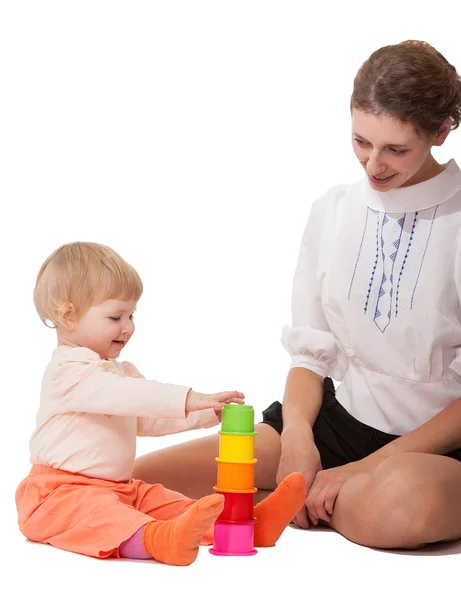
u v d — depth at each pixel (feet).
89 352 12.00
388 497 11.46
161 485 12.27
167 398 11.59
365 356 13.16
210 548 11.45
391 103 11.79
